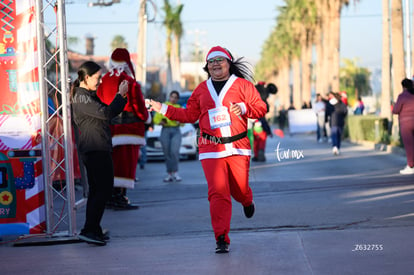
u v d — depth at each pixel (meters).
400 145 24.47
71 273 6.77
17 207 8.66
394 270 6.25
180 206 11.79
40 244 8.52
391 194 12.05
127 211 11.45
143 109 11.39
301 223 9.34
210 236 8.64
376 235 8.01
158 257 7.35
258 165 20.25
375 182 14.20
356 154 23.98
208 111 7.61
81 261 7.35
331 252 7.16
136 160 11.73
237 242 8.00
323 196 12.18
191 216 10.53
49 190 8.73
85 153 8.34
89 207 8.33
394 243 7.47
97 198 8.31
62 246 8.38
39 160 8.65
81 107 8.27
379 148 26.70
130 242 8.48
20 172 8.63
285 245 7.67
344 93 31.06
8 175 8.62
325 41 57.72
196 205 11.84
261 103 7.59
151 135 23.42
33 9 8.53
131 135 11.47
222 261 6.98
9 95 8.55
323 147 29.42
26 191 8.66
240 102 7.59
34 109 8.58
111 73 11.08
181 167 20.94
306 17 66.56
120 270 6.80
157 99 11.62
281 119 56.00
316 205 11.05
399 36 30.80
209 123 7.60
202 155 7.63
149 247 7.98
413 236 7.84
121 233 9.29
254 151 21.56
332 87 51.25
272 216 10.07
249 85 7.67
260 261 6.90
